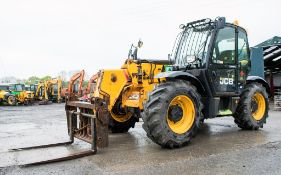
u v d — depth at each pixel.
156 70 7.35
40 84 28.69
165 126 5.40
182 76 5.90
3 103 25.69
